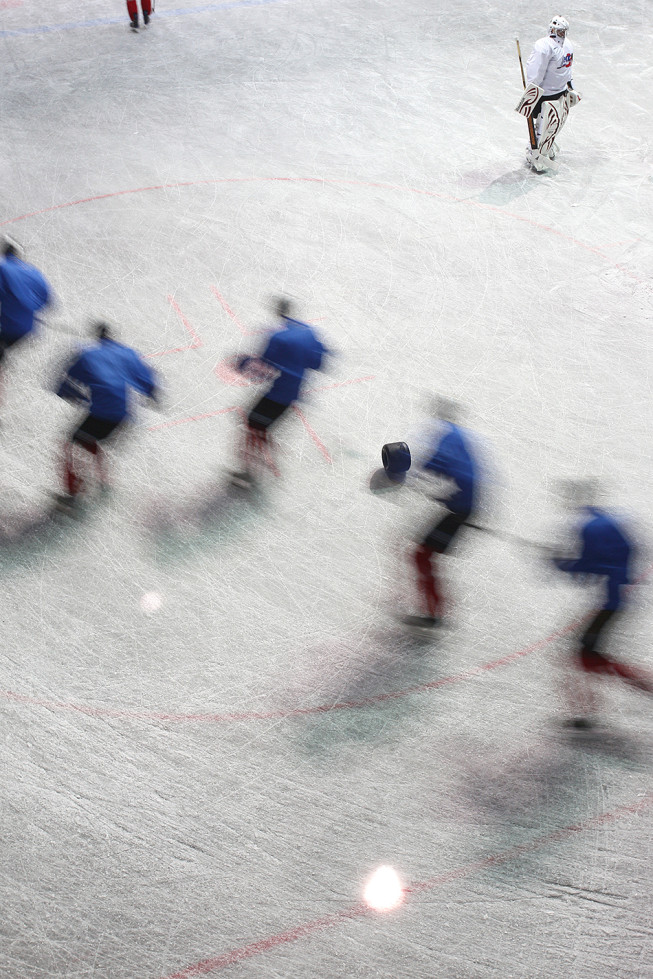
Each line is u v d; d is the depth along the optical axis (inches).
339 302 390.6
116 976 173.5
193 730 220.7
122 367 264.4
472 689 231.9
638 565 267.9
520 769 213.5
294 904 186.7
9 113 550.3
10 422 313.3
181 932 181.0
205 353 355.6
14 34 669.9
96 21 697.0
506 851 197.2
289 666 237.5
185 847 196.2
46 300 312.7
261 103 570.9
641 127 548.7
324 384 341.4
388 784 210.1
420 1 737.0
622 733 221.1
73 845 195.3
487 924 184.2
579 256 427.8
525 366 355.9
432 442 232.1
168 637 243.9
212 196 470.0
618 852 197.2
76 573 260.5
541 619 251.8
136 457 301.9
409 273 412.8
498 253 428.8
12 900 184.9
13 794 204.7
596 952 180.1
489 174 498.3
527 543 231.1
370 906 186.9
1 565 261.0
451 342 368.5
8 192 466.9
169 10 721.0
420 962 177.8
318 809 204.7
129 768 211.6
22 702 225.1
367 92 588.1
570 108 521.0
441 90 591.5
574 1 730.8
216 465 301.1
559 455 311.9
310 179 489.4
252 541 273.9
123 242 427.5
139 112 555.2
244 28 684.7
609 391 343.3
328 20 700.0
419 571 240.2
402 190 481.1
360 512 285.3
